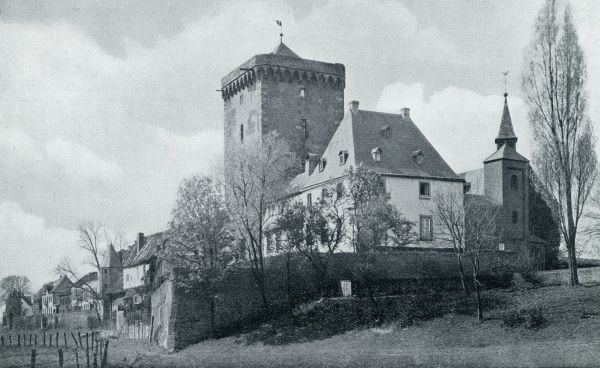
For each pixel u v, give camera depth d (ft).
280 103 246.88
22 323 376.48
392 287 154.10
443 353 113.91
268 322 157.07
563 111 144.25
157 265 211.61
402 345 124.98
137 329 217.56
